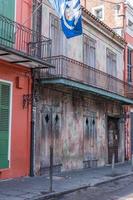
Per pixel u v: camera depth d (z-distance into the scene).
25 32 15.27
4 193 11.84
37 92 16.12
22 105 15.30
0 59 14.01
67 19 15.66
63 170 17.89
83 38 20.42
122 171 19.23
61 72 16.78
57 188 13.11
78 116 19.38
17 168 14.89
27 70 15.55
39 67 15.47
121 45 25.38
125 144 25.52
